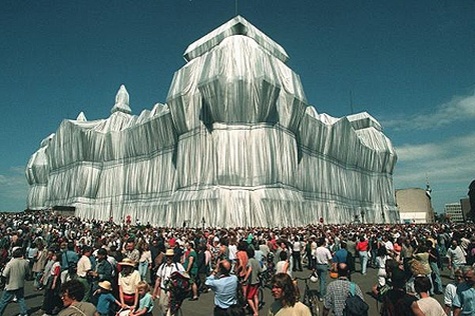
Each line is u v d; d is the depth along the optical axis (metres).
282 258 9.89
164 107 58.78
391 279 4.97
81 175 66.00
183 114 47.84
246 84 43.06
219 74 42.94
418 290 5.39
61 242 12.45
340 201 63.38
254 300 9.07
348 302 5.25
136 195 60.62
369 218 71.81
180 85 49.34
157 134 58.50
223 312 6.67
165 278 8.23
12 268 9.66
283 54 55.59
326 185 60.47
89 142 67.06
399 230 28.17
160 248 13.63
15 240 16.98
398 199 104.00
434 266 12.43
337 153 65.12
